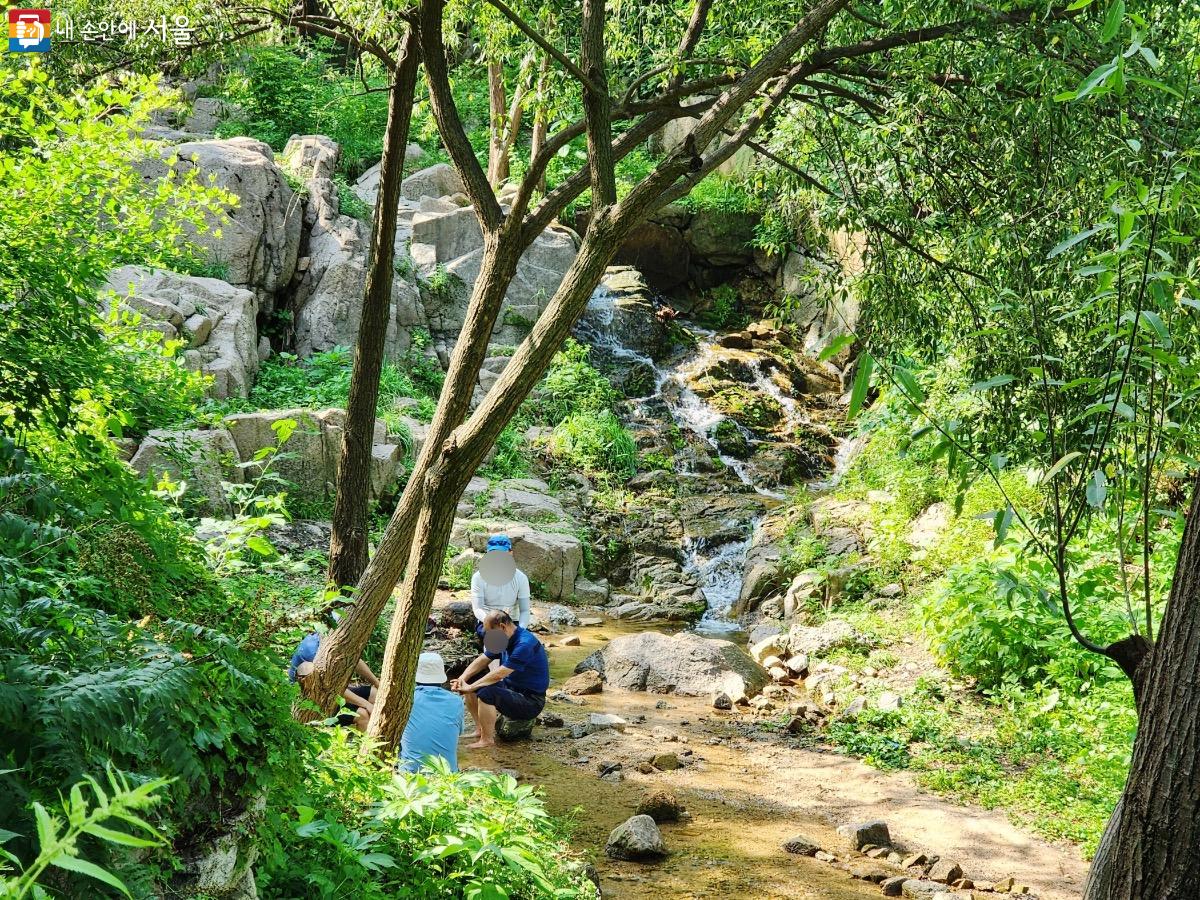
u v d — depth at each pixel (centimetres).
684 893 561
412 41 700
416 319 1744
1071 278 519
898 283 696
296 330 1644
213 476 1078
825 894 571
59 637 263
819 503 1447
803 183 814
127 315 559
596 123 561
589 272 536
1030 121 636
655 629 1274
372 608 552
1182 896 269
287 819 361
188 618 344
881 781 766
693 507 1595
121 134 523
